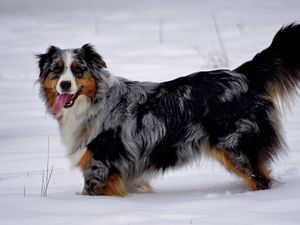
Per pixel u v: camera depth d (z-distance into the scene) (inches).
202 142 471.5
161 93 479.5
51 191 478.6
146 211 375.9
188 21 1600.6
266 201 384.2
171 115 471.2
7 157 599.5
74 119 476.4
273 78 474.0
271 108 470.0
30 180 517.0
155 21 1652.3
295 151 563.2
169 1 1956.2
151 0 2004.2
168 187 494.0
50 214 370.9
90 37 1471.5
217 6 1764.3
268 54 478.9
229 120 462.0
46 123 773.3
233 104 462.6
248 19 1517.0
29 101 913.5
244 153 460.8
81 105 472.7
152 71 1042.1
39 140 674.8
